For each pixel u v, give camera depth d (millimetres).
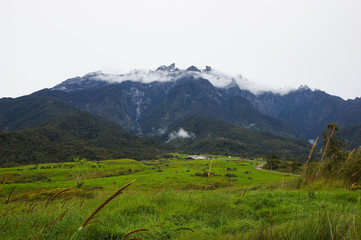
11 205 5730
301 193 10805
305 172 13539
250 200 9945
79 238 5109
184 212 7934
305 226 4094
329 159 12906
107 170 132750
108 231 5734
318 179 12820
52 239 4824
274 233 4191
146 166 159625
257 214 7973
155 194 10891
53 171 116125
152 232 5570
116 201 9547
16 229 4945
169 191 11438
